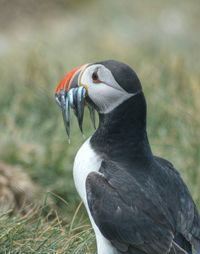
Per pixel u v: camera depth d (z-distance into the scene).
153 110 14.91
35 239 9.86
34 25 29.95
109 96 8.96
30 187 12.59
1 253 9.69
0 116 15.66
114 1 29.25
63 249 9.77
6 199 12.27
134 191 8.74
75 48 21.20
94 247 10.34
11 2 30.95
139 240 8.65
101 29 25.30
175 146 13.64
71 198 12.95
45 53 18.92
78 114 9.16
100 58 19.19
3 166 12.95
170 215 8.79
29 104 16.06
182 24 26.80
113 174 8.84
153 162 9.15
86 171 8.97
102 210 8.72
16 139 14.09
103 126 9.11
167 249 8.59
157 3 28.69
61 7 31.38
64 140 13.96
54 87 16.55
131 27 25.73
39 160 13.50
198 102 14.58
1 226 9.93
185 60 18.23
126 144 9.04
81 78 9.05
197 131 13.75
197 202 11.38
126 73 8.93
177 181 9.17
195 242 8.84
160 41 23.80
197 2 28.44
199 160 13.14
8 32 29.44
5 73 18.03
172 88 15.73
